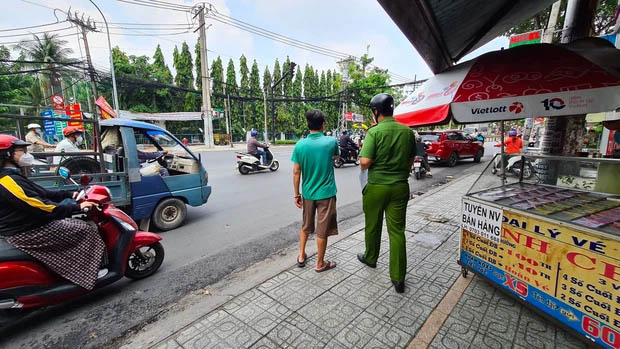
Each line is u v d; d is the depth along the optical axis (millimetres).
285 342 2006
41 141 6098
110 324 2342
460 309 2305
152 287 2893
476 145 12828
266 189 7504
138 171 4102
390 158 2527
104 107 9016
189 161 5051
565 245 1824
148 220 4375
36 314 2475
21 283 2162
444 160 11258
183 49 33438
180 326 2207
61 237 2301
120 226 2775
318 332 2096
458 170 10695
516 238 2148
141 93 30609
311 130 2879
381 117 2627
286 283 2766
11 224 2102
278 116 40375
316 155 2771
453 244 3621
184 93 33938
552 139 3584
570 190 2674
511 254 2201
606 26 8312
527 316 2199
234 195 6859
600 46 2330
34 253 2195
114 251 2729
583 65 1947
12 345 2121
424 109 2342
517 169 2967
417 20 2775
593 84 1755
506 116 1955
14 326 2328
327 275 2908
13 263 2129
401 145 2486
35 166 3648
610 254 1600
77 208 2361
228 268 3281
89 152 3900
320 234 2881
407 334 2059
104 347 2082
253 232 4426
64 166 4078
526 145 12945
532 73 2045
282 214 5336
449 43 4000
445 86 2365
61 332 2254
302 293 2592
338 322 2197
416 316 2246
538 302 2035
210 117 21891
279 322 2211
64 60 25938
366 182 2836
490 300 2412
